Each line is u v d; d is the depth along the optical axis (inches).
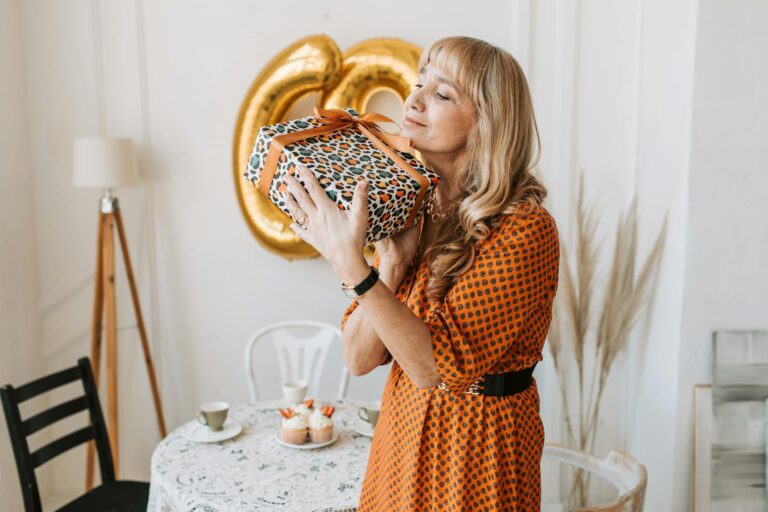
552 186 105.8
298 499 63.1
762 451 90.7
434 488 43.7
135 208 115.8
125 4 111.9
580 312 101.4
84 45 113.2
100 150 101.5
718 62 87.8
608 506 53.8
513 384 44.2
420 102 45.9
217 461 71.6
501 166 43.6
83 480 121.2
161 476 67.9
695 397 91.7
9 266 109.5
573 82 103.7
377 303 38.8
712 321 91.4
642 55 100.7
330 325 108.3
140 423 119.9
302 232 42.6
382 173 42.6
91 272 118.0
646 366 102.0
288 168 41.6
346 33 109.7
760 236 89.9
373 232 41.8
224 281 116.6
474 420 43.4
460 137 45.5
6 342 108.3
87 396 89.4
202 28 112.0
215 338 117.8
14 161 111.2
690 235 90.4
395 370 48.4
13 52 111.0
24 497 78.4
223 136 113.7
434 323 40.4
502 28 105.9
